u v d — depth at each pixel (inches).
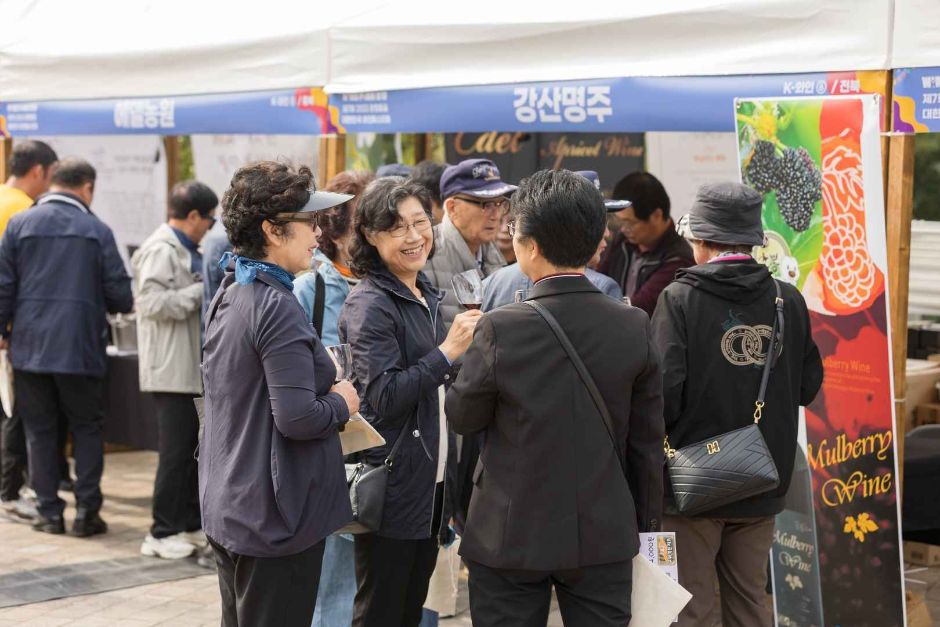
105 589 219.3
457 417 121.4
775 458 145.8
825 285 157.1
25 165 273.0
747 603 151.3
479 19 193.3
